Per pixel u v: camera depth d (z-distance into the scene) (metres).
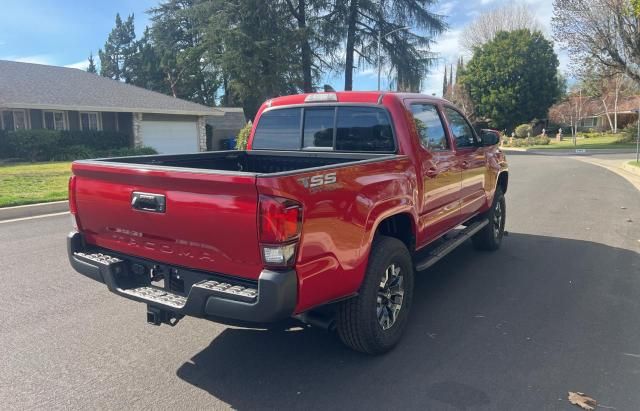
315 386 3.51
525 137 48.88
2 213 9.59
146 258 3.67
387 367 3.77
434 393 3.39
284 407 3.26
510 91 47.25
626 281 5.68
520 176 17.45
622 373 3.62
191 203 3.20
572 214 9.86
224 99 51.59
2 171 17.08
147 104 26.69
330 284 3.34
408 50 41.97
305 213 3.07
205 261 3.30
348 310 3.72
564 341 4.16
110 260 3.81
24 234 8.14
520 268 6.23
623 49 28.03
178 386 3.53
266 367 3.80
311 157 5.08
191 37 51.19
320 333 4.42
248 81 35.69
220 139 35.50
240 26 35.09
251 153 5.56
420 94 5.13
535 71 47.22
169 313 3.57
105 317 4.75
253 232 2.97
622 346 4.06
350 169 3.49
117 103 25.56
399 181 4.11
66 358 3.94
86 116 26.03
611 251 6.98
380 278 3.78
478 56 50.81
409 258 4.17
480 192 6.24
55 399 3.35
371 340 3.80
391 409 3.21
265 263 3.00
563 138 56.31
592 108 64.56
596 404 3.23
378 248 3.83
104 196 3.75
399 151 4.52
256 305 2.97
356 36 41.78
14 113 23.73
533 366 3.74
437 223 5.03
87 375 3.68
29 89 23.72
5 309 4.93
